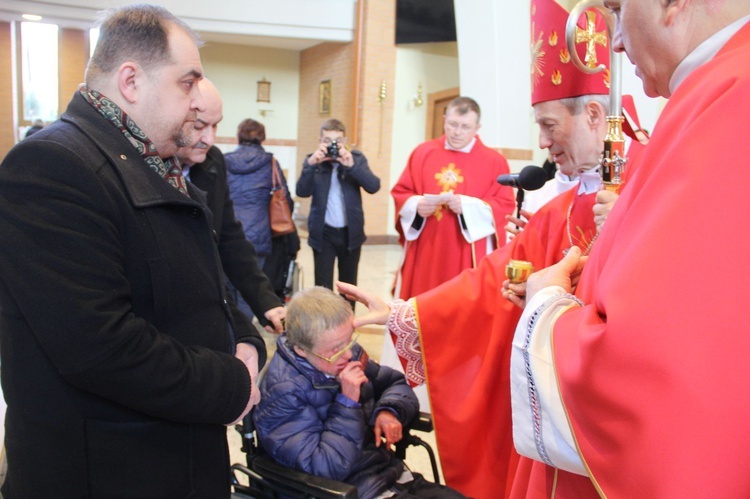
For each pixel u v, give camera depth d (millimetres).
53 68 9852
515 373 1004
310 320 1696
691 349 691
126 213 1087
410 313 1789
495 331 1740
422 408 2980
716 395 676
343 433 1696
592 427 811
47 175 993
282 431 1703
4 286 1064
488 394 1752
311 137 10828
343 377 1744
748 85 749
